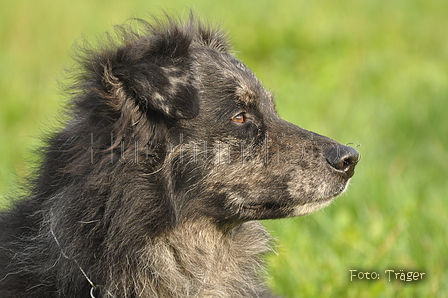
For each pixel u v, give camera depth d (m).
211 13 19.91
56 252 6.35
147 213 6.39
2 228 6.85
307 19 20.53
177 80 6.18
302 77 17.17
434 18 22.69
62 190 6.41
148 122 6.29
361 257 9.45
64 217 6.32
